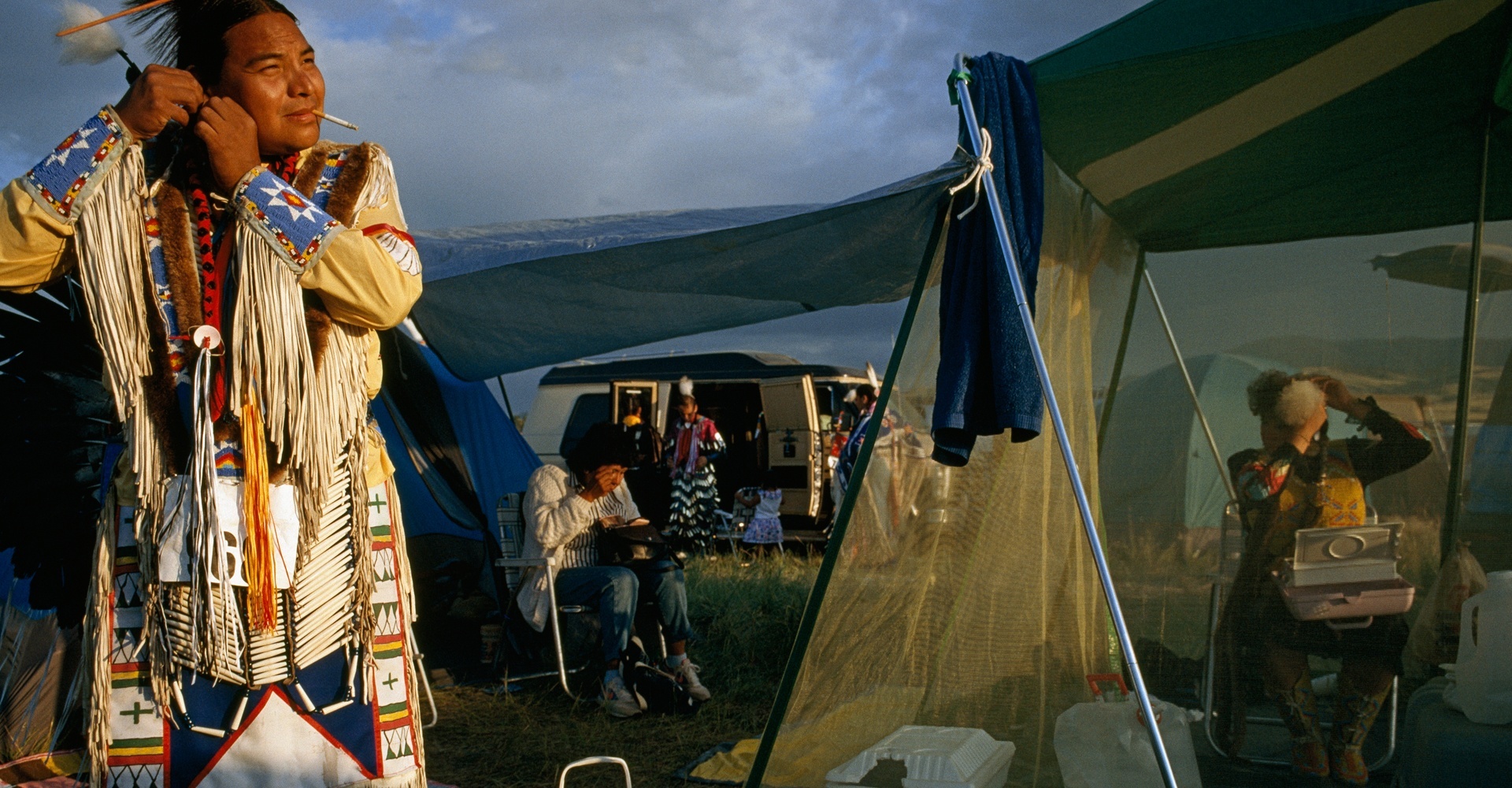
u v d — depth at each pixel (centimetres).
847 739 277
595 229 431
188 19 176
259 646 172
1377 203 304
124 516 175
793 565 853
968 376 268
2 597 369
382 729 184
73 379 239
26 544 238
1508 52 260
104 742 171
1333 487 284
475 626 581
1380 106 288
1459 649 257
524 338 478
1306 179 306
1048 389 258
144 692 171
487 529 558
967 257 279
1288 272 310
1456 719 254
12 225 160
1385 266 303
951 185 279
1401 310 300
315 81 177
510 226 491
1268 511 286
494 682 478
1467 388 291
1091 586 300
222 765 172
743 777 346
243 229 168
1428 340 297
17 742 351
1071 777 281
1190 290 317
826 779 271
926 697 288
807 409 1043
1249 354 310
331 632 178
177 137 175
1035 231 281
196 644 167
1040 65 292
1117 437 314
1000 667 293
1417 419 292
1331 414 294
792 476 1045
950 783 258
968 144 281
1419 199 302
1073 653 296
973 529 293
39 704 357
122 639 172
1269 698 279
